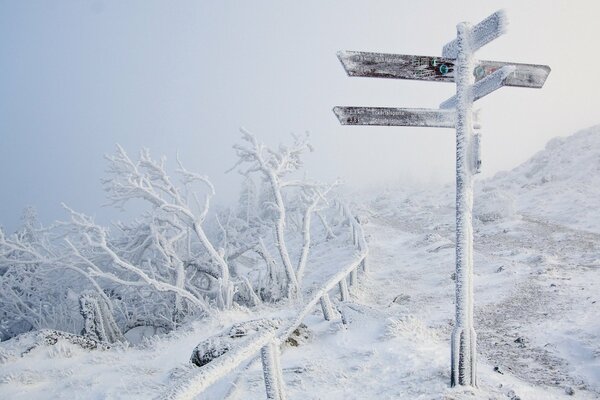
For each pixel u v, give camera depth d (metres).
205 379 2.90
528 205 26.97
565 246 17.16
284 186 17.28
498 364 7.39
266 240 34.25
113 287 17.59
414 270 16.80
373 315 8.52
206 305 15.05
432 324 9.96
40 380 7.56
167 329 16.70
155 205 16.55
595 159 30.23
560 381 6.52
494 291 12.27
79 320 17.08
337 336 7.95
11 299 17.86
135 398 6.23
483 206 25.00
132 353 9.10
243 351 3.35
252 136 16.91
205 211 15.62
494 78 4.62
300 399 5.39
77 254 14.82
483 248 18.78
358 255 10.69
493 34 4.68
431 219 30.27
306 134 17.77
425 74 5.01
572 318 9.23
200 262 17.48
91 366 8.18
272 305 14.52
